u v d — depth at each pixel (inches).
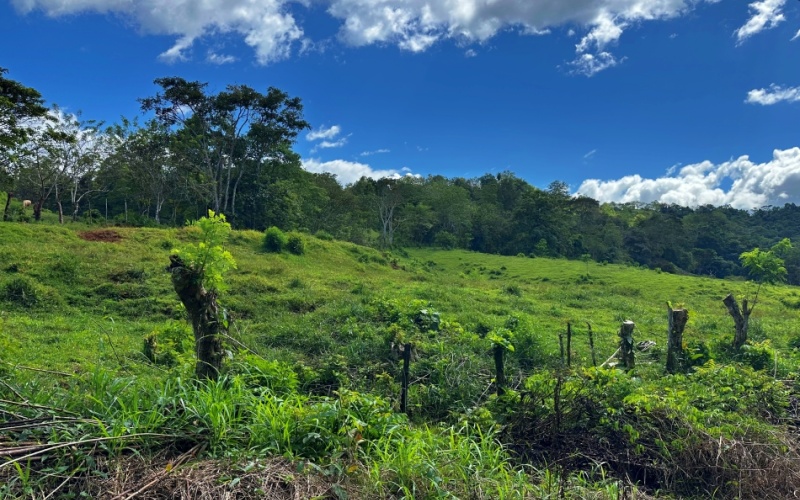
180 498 104.5
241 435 134.3
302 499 109.7
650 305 831.1
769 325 579.2
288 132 1510.8
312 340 373.1
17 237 708.0
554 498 136.8
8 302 448.8
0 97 836.0
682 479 165.5
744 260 484.7
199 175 1552.7
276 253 916.0
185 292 181.5
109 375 153.6
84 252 653.9
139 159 1453.0
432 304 576.7
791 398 251.4
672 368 334.6
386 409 177.2
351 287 670.5
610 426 186.4
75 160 1339.8
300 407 150.5
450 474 134.5
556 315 629.3
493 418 201.3
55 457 111.5
